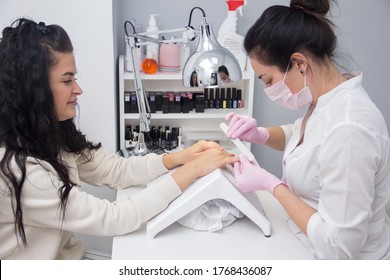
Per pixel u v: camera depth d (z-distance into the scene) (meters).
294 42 1.06
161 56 2.11
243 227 1.27
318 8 1.10
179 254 1.13
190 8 2.17
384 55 2.35
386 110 2.45
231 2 2.02
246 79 2.13
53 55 1.16
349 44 2.32
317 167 1.11
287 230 1.25
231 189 1.20
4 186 1.10
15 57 1.13
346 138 0.98
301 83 1.12
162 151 1.86
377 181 1.05
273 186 1.16
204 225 1.24
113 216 1.20
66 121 1.36
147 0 2.14
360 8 2.27
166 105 2.10
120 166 1.51
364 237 1.01
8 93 1.14
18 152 1.11
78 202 1.17
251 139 1.49
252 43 1.12
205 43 1.35
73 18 1.76
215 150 1.34
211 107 2.20
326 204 1.02
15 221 1.12
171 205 1.24
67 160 1.38
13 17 1.74
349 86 1.08
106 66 1.82
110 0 1.75
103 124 1.89
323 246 1.03
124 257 1.12
